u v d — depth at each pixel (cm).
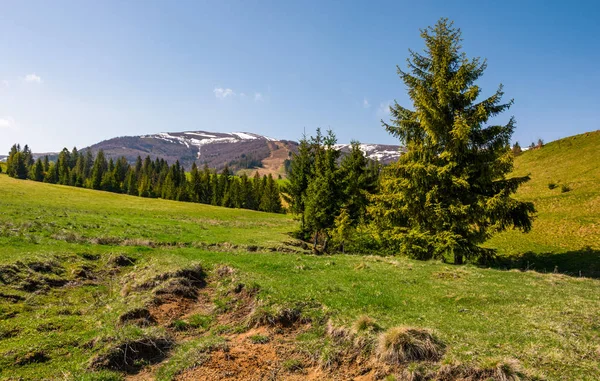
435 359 779
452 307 1173
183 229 3647
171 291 1453
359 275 1619
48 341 1013
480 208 2211
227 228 4375
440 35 2503
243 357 916
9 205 4212
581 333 895
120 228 3209
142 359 958
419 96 2402
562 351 782
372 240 3653
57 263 1762
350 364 840
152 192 12444
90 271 1828
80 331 1123
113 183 12331
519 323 992
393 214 2573
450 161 2330
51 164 12769
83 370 878
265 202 11669
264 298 1252
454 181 2216
